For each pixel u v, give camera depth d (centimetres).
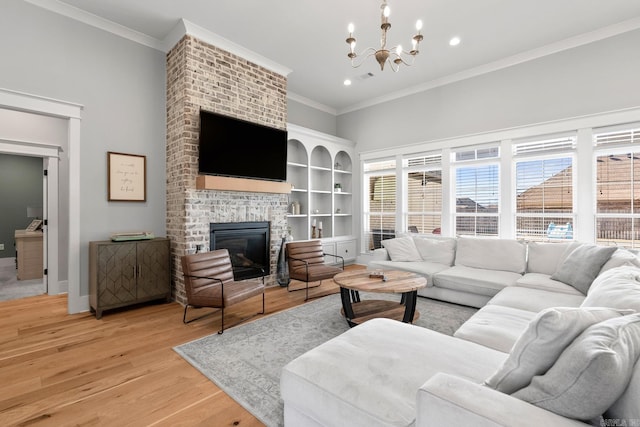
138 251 349
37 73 312
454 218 506
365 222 634
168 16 346
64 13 327
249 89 428
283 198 480
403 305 329
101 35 353
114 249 332
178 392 195
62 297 401
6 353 246
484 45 407
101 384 204
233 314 336
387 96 581
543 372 101
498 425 82
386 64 459
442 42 399
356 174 643
